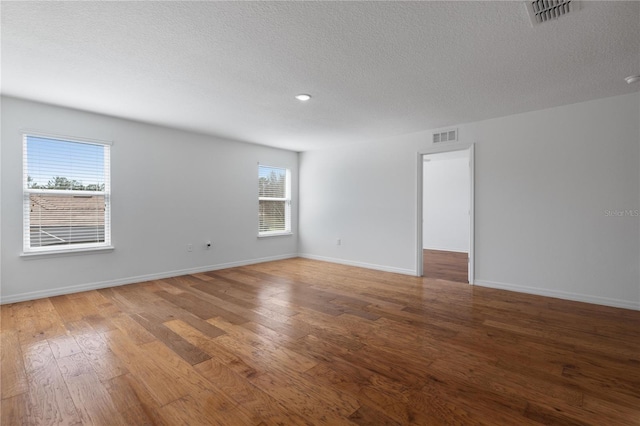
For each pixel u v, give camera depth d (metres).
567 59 2.54
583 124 3.60
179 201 4.96
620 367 2.18
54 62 2.60
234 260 5.75
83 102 3.62
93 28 2.10
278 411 1.73
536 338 2.66
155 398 1.83
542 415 1.68
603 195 3.50
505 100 3.53
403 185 5.20
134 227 4.48
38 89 3.22
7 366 2.18
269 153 6.30
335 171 6.20
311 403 1.80
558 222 3.78
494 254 4.26
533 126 3.93
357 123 4.50
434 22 2.03
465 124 4.48
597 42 2.28
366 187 5.70
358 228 5.84
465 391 1.91
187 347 2.49
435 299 3.78
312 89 3.20
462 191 8.05
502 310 3.37
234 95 3.37
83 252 4.04
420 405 1.78
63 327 2.88
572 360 2.28
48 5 1.84
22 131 3.55
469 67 2.69
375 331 2.83
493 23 2.04
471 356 2.35
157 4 1.83
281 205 6.66
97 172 4.16
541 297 3.83
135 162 4.46
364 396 1.86
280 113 4.04
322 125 4.61
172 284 4.45
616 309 3.37
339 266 5.83
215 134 5.23
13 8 1.86
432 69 2.73
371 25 2.07
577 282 3.67
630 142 3.34
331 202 6.27
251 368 2.18
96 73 2.82
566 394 1.87
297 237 6.95
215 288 4.26
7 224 3.51
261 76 2.88
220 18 1.98
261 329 2.87
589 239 3.59
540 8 1.89
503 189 4.17
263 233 6.28
